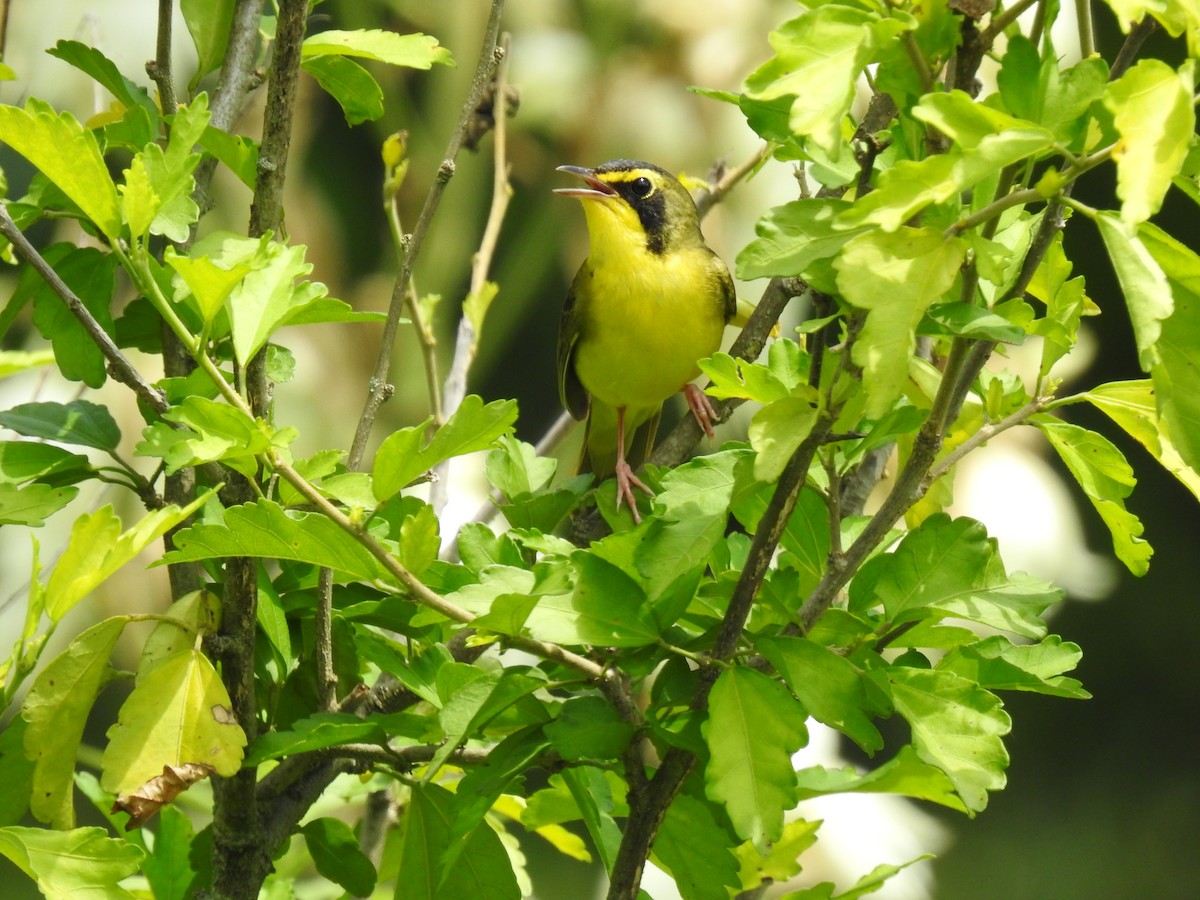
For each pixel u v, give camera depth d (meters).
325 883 7.94
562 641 4.90
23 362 6.90
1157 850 24.36
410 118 16.36
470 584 5.10
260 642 6.05
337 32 6.77
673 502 4.99
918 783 6.09
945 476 6.46
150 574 12.41
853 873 14.34
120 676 5.46
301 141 17.02
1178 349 4.09
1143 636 24.86
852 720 4.78
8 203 6.23
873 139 4.86
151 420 6.18
